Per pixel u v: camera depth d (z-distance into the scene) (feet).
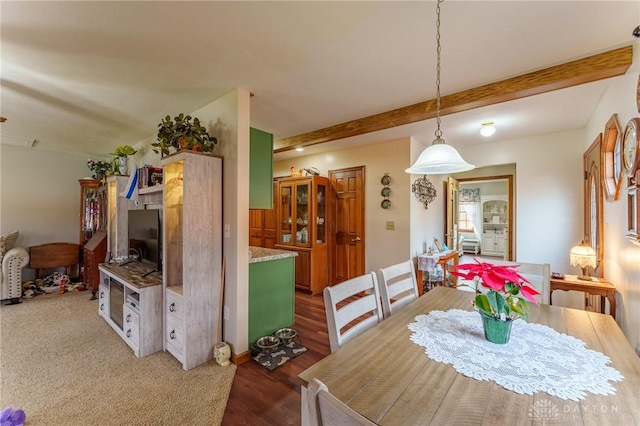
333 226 15.56
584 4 4.72
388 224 13.38
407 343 3.90
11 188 14.51
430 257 12.26
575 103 8.75
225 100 8.18
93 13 4.93
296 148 13.84
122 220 11.89
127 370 7.29
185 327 7.36
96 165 15.33
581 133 11.34
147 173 9.93
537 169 12.26
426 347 3.78
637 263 5.96
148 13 4.94
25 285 13.85
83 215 15.60
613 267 7.63
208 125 8.80
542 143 12.16
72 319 10.68
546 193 12.05
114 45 5.90
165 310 8.25
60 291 13.96
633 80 5.91
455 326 4.47
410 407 2.62
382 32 5.48
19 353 8.11
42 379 6.86
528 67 6.80
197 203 7.64
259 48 6.02
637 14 4.94
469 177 17.49
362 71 6.98
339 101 8.77
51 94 8.22
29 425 5.41
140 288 8.01
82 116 10.02
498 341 3.85
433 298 5.92
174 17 5.05
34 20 5.10
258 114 9.87
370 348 3.76
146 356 8.00
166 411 5.82
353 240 14.67
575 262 9.10
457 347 3.78
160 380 6.88
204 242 7.76
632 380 2.98
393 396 2.78
